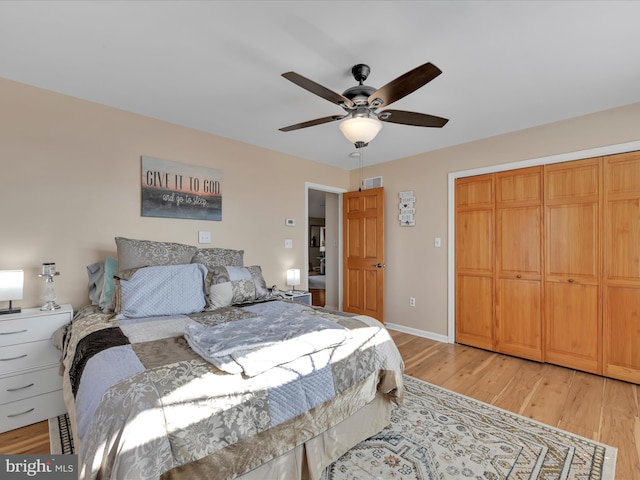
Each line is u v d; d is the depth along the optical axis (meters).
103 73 2.07
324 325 1.69
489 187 3.37
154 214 2.79
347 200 4.67
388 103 1.77
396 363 1.92
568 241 2.89
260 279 2.81
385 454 1.68
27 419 1.96
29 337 1.98
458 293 3.62
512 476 1.52
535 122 2.94
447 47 1.78
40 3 1.44
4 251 2.13
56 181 2.33
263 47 1.79
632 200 2.57
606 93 2.36
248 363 1.26
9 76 2.11
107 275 2.29
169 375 1.16
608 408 2.17
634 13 1.49
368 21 1.56
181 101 2.48
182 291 2.18
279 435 1.30
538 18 1.54
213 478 1.09
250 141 3.43
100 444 0.95
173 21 1.57
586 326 2.80
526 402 2.26
